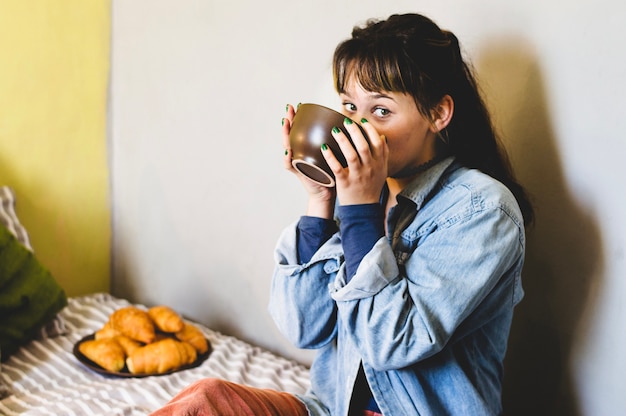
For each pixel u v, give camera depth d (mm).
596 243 1050
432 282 858
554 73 1082
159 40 1859
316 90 1463
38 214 1949
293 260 1057
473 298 851
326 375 1110
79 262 2072
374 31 940
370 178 880
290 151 955
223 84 1690
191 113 1797
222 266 1784
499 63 1157
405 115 917
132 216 2053
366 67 894
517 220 894
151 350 1477
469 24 1192
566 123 1074
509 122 1156
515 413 1217
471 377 946
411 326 853
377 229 897
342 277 911
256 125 1623
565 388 1124
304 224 1053
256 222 1669
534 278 1159
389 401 933
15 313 1581
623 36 990
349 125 859
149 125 1938
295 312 1043
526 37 1114
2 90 1822
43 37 1876
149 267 2021
